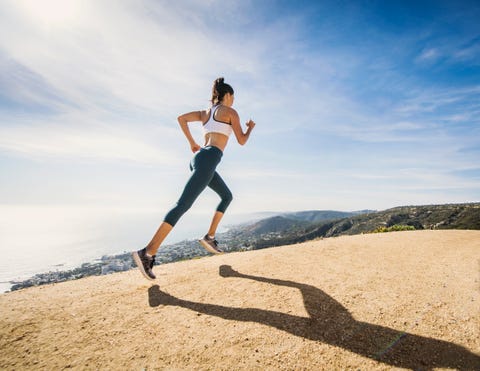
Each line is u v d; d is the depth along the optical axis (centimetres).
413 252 420
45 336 174
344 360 145
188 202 265
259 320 192
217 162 285
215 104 304
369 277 288
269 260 359
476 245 482
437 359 143
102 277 303
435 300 224
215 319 195
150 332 179
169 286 263
